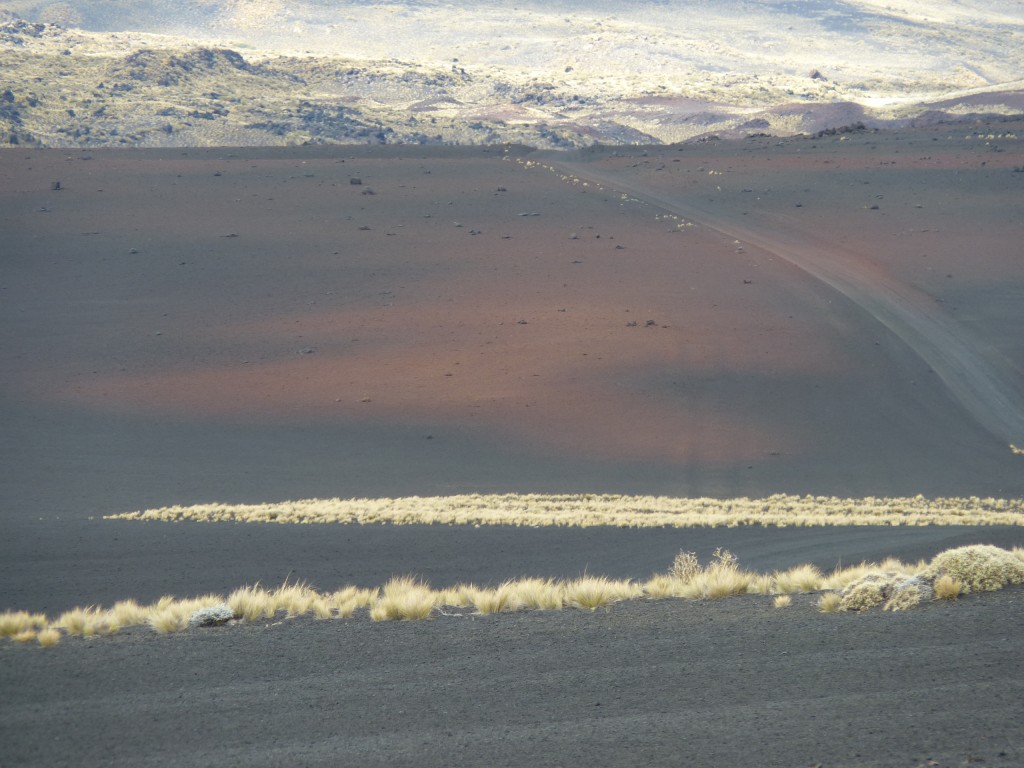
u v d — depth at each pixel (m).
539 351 114.75
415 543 50.78
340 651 20.39
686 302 132.12
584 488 79.38
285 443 90.50
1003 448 91.56
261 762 14.38
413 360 113.31
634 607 23.41
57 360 113.31
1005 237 156.62
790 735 13.86
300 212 179.00
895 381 107.81
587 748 14.09
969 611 19.25
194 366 112.50
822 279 141.75
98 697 17.83
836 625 19.61
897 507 69.50
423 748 14.58
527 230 168.25
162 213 176.75
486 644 20.31
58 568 44.75
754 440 92.31
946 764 12.38
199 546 50.19
